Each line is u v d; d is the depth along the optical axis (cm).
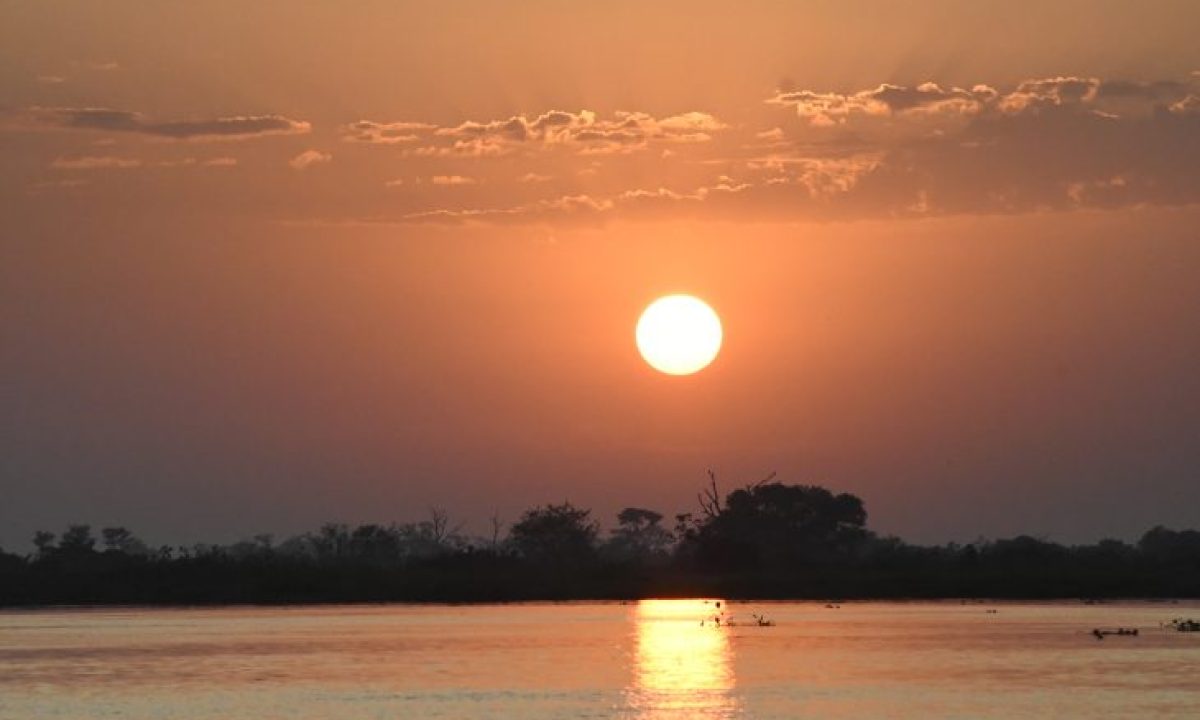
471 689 13162
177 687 13338
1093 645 16862
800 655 16012
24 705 12281
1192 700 12094
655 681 13700
